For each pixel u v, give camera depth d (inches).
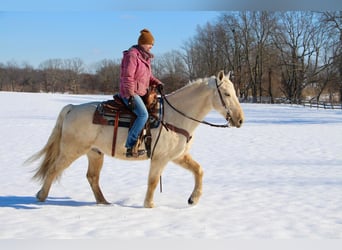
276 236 220.7
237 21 2901.1
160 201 299.0
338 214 265.0
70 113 280.2
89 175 288.4
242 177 391.2
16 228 226.8
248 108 1908.2
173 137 267.4
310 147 612.1
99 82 4803.2
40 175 288.7
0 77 4970.5
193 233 223.5
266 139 717.9
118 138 267.6
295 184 359.3
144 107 262.4
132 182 365.7
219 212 267.0
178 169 427.2
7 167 427.8
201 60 3257.9
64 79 5054.1
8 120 1017.5
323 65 2628.0
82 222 239.9
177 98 273.9
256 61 2891.2
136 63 261.3
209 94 270.2
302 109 1844.2
